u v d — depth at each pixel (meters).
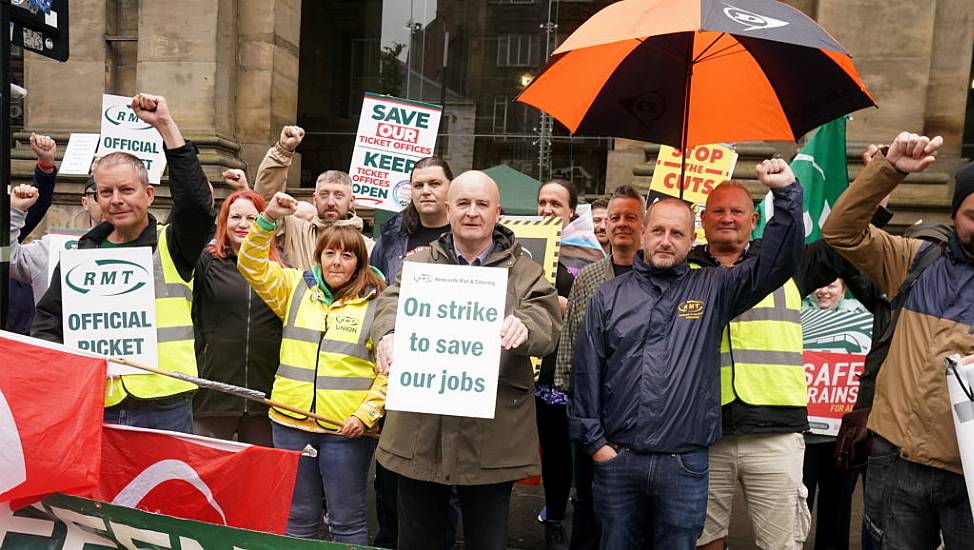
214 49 9.77
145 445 3.12
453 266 2.95
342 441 3.69
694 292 3.23
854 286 3.96
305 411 3.46
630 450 3.21
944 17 8.39
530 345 2.92
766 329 3.61
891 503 2.93
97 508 2.66
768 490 3.55
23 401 2.65
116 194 3.45
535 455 3.15
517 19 11.49
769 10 3.00
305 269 4.98
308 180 12.66
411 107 6.60
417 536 3.20
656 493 3.19
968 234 2.79
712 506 3.60
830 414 4.55
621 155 9.78
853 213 3.03
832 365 4.61
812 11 8.67
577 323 4.19
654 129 3.98
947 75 8.43
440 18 11.86
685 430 3.14
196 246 3.53
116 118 6.56
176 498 3.17
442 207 4.52
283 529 3.28
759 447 3.55
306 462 3.78
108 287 3.34
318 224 5.14
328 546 2.45
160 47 9.84
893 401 2.91
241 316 4.34
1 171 2.91
